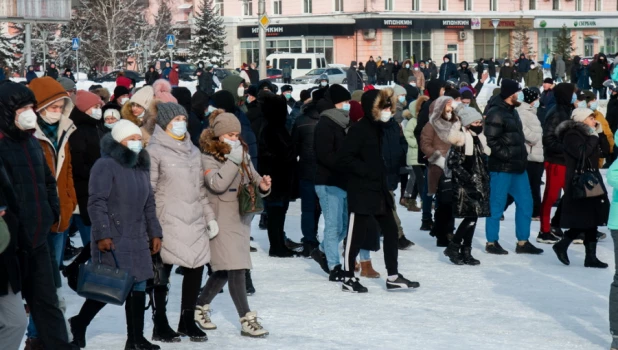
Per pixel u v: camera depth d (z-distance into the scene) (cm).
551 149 1216
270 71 5441
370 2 6781
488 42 7200
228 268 734
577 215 1052
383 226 922
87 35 6894
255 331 741
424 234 1315
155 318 722
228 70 5566
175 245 701
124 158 662
